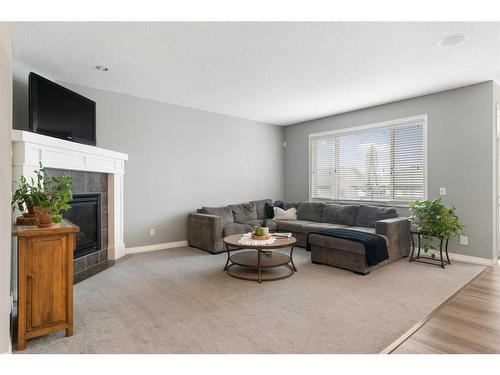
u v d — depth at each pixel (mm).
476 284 3162
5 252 1558
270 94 4488
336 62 3291
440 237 3869
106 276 3449
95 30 2604
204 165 5465
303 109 5363
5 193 1546
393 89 4238
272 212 5902
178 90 4320
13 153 2678
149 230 4766
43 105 3100
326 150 6000
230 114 5750
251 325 2258
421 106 4535
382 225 3984
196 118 5344
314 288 3066
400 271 3664
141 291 2979
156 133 4832
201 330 2184
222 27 2559
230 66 3416
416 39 2766
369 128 5223
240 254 3898
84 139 3684
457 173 4184
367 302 2693
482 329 2176
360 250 3496
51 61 3277
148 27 2561
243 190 6109
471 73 3627
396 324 2268
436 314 2434
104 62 3307
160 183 4887
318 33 2658
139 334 2125
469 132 4070
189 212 5250
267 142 6562
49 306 2031
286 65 3387
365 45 2887
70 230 2092
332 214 5227
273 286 3133
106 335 2109
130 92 4418
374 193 5188
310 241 4062
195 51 3025
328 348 1938
